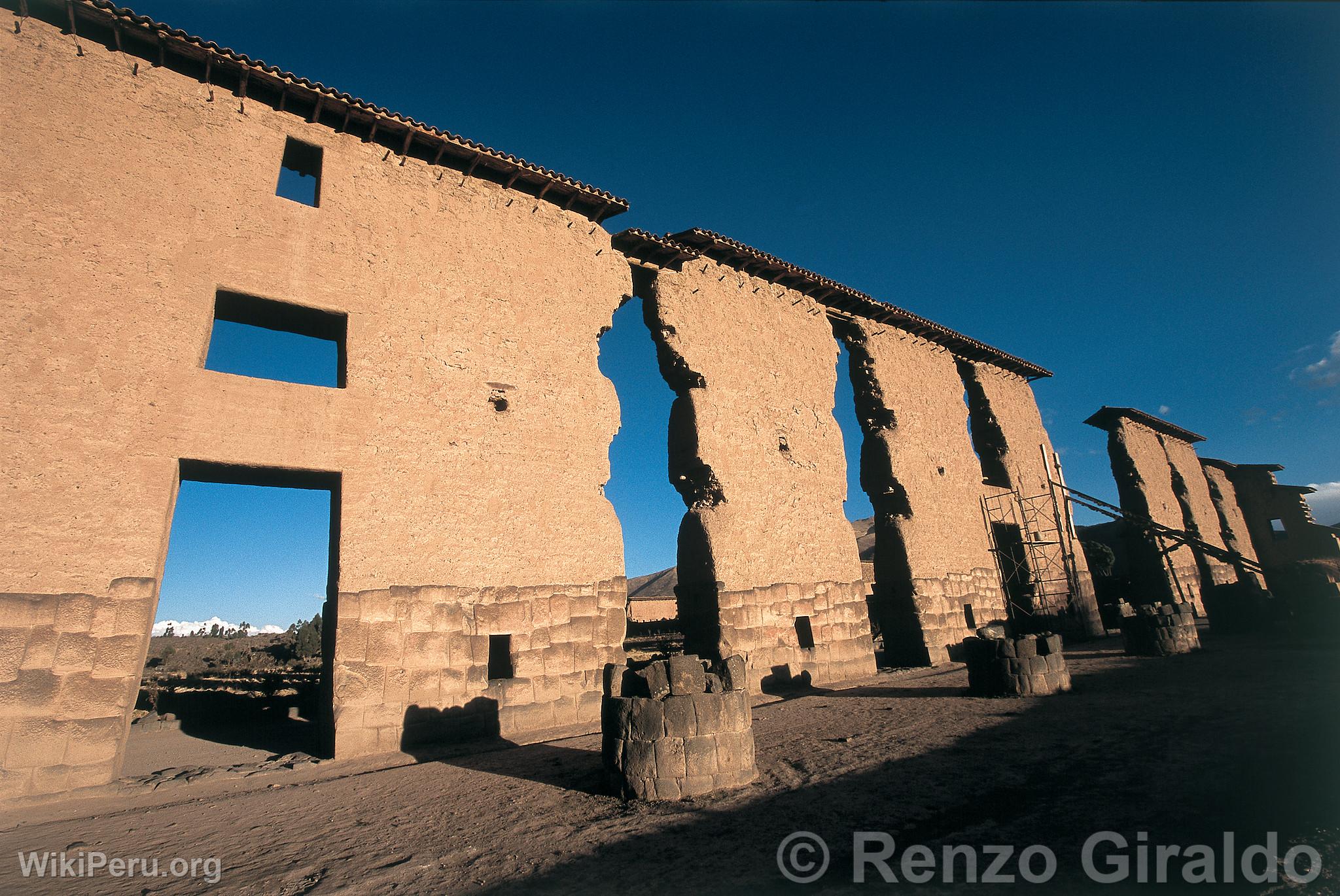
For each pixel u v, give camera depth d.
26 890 4.68
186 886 4.71
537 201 13.45
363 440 10.28
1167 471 31.55
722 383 15.38
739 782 6.66
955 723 8.92
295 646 33.34
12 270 8.29
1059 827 4.89
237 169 10.28
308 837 5.75
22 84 8.92
